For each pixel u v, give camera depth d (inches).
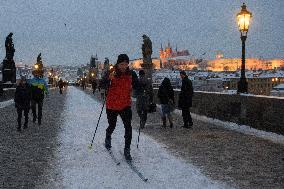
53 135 412.5
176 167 254.2
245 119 488.7
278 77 4889.3
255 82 4840.1
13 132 441.4
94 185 211.0
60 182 218.1
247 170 247.1
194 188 204.8
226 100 546.9
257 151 313.4
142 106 467.5
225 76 5393.7
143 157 288.0
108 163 267.3
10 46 1455.5
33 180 223.3
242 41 526.9
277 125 414.3
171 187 206.7
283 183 216.8
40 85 514.3
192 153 303.9
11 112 733.9
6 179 226.1
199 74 5959.6
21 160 279.4
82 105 959.0
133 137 394.6
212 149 322.7
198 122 546.6
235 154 300.2
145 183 214.8
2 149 325.7
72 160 277.9
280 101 407.8
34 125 512.4
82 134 416.8
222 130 452.8
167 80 480.7
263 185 212.5
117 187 206.8
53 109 812.0
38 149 324.8
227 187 207.5
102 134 415.2
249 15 526.9
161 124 522.9
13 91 1343.5
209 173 238.5
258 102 454.6
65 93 2034.9
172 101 480.7
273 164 265.4
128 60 290.2
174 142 360.2
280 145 342.6
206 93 624.7
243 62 526.9
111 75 291.0
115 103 289.4
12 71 1480.1
